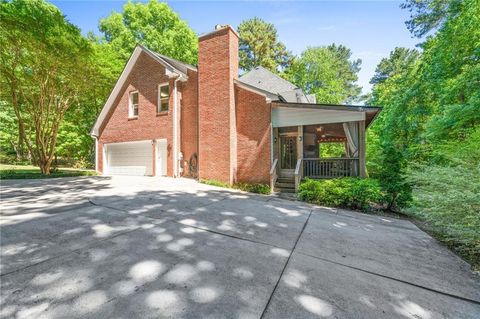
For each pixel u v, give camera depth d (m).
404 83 14.73
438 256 3.32
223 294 2.09
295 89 14.11
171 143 12.05
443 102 10.85
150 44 19.80
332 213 5.89
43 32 9.70
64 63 11.11
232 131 10.30
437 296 2.27
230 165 10.09
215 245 3.27
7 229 3.58
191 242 3.34
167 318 1.73
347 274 2.64
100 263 2.58
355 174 8.54
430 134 10.05
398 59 33.41
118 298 1.96
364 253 3.30
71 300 1.91
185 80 12.15
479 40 9.54
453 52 10.70
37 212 4.59
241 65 27.92
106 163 14.75
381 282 2.49
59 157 21.00
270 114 9.90
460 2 10.24
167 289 2.12
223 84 10.41
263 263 2.79
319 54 27.92
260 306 1.94
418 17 12.18
